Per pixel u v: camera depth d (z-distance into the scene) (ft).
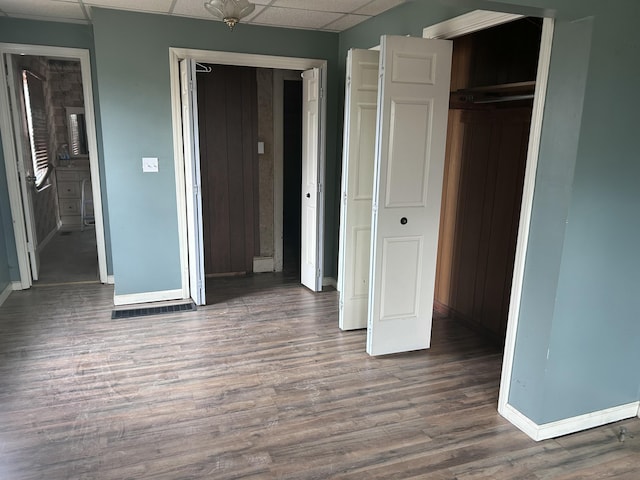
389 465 7.37
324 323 12.84
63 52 14.14
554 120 7.29
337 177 15.17
